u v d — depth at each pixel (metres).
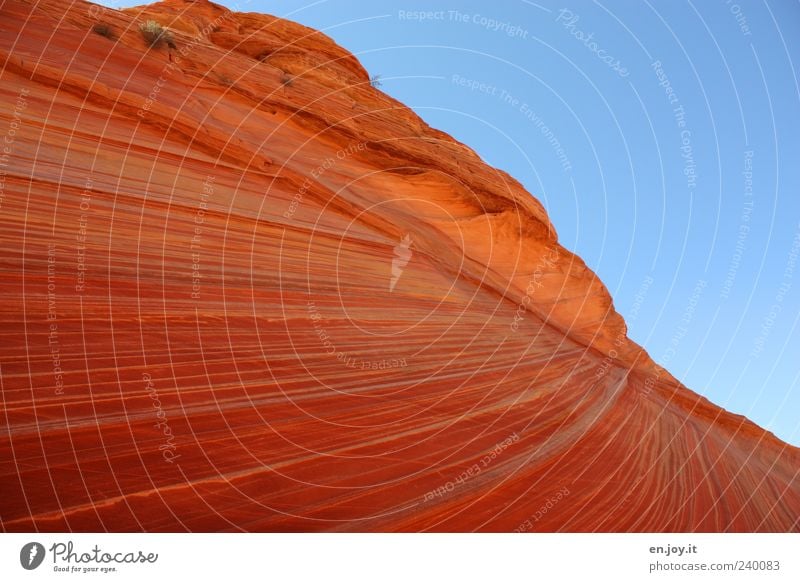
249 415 3.98
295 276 6.43
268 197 7.64
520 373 7.04
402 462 4.11
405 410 4.92
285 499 3.37
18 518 2.73
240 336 4.89
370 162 12.56
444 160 14.24
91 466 3.06
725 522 5.16
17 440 3.01
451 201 13.13
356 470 3.84
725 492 5.94
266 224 6.97
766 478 7.43
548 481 4.63
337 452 3.96
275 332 5.24
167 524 2.96
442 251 10.86
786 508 6.46
